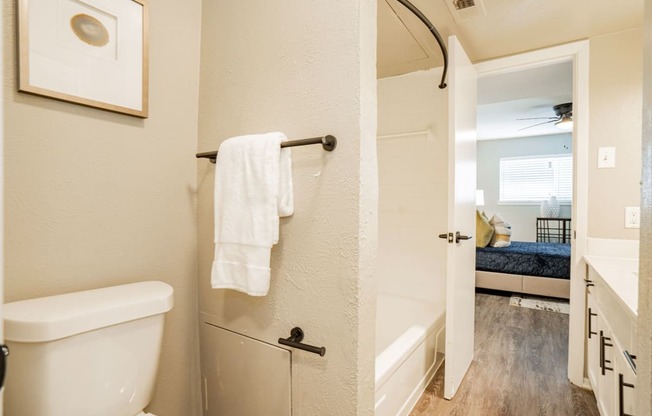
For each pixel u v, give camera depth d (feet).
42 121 3.10
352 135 3.16
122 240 3.73
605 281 4.58
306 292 3.44
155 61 4.02
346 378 3.19
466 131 6.60
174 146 4.25
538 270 12.36
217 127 4.29
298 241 3.50
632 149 6.19
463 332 6.68
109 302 2.97
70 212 3.31
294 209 3.52
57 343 2.60
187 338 4.42
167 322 4.20
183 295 4.37
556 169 19.40
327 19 3.34
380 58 7.50
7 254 2.93
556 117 15.23
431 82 8.02
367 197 3.22
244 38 4.01
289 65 3.60
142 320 3.11
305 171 3.45
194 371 4.51
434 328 6.98
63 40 3.17
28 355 2.55
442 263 7.99
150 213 4.00
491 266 13.16
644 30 1.90
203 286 4.45
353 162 3.14
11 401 2.60
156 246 4.06
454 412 5.78
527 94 9.94
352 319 3.15
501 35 6.54
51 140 3.17
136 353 3.07
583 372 6.57
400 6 5.51
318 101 3.38
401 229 8.44
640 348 1.84
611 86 6.35
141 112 3.79
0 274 1.60
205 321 4.43
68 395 2.66
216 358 4.30
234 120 4.11
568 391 6.40
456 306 6.15
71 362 2.67
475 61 7.64
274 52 3.73
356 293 3.13
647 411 1.70
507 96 10.14
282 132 3.66
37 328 2.51
